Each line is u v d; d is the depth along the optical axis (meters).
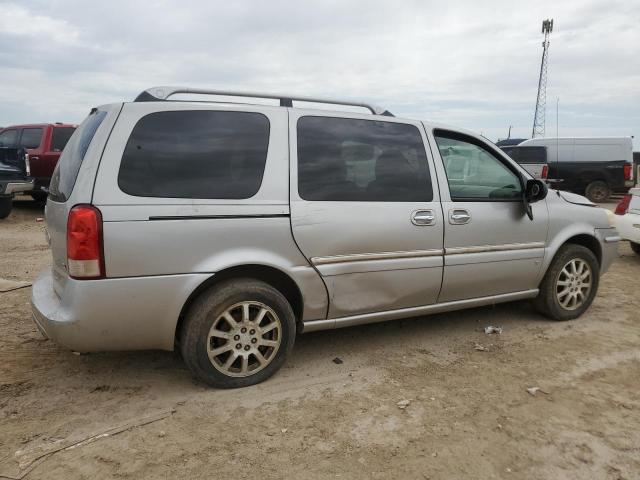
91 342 3.04
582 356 4.08
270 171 3.39
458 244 4.10
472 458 2.74
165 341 3.22
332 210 3.54
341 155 3.67
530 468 2.67
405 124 4.02
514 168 4.47
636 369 3.85
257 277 3.50
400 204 3.82
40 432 2.88
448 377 3.67
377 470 2.62
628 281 6.59
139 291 3.03
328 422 3.04
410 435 2.93
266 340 3.45
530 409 3.24
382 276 3.78
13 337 4.20
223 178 3.26
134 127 3.10
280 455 2.72
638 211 7.90
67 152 3.52
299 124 3.57
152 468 2.59
